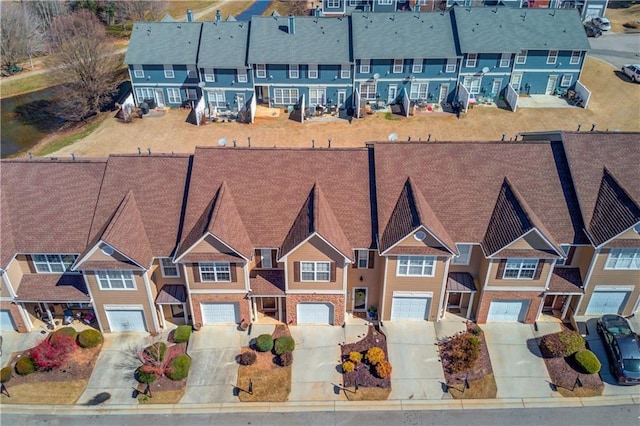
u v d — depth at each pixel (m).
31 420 29.78
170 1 104.62
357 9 82.38
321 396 30.81
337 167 35.22
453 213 33.84
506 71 61.12
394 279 33.38
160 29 62.88
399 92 62.03
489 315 35.03
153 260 33.06
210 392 31.11
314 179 34.88
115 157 35.75
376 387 31.20
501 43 59.72
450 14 62.47
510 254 31.69
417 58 59.22
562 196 34.03
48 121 65.31
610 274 33.28
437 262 32.41
